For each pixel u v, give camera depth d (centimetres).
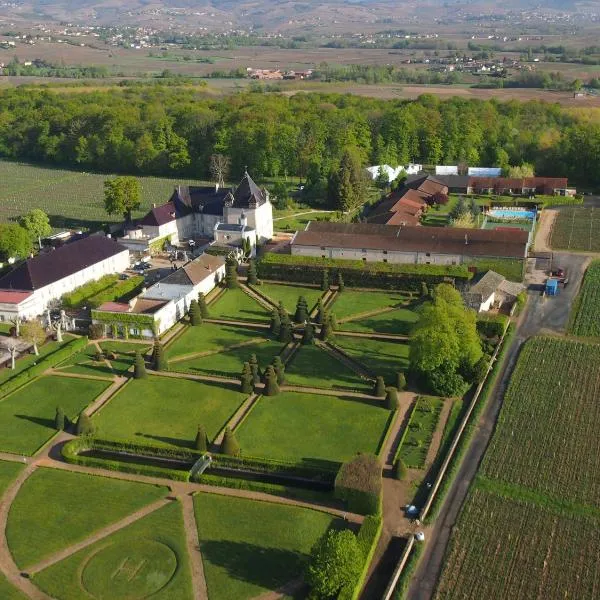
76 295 17988
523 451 11531
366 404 13175
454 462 11275
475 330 14212
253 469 11306
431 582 8969
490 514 10106
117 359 15188
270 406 13150
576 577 8950
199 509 10375
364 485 10100
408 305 17825
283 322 16025
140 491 10831
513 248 19012
